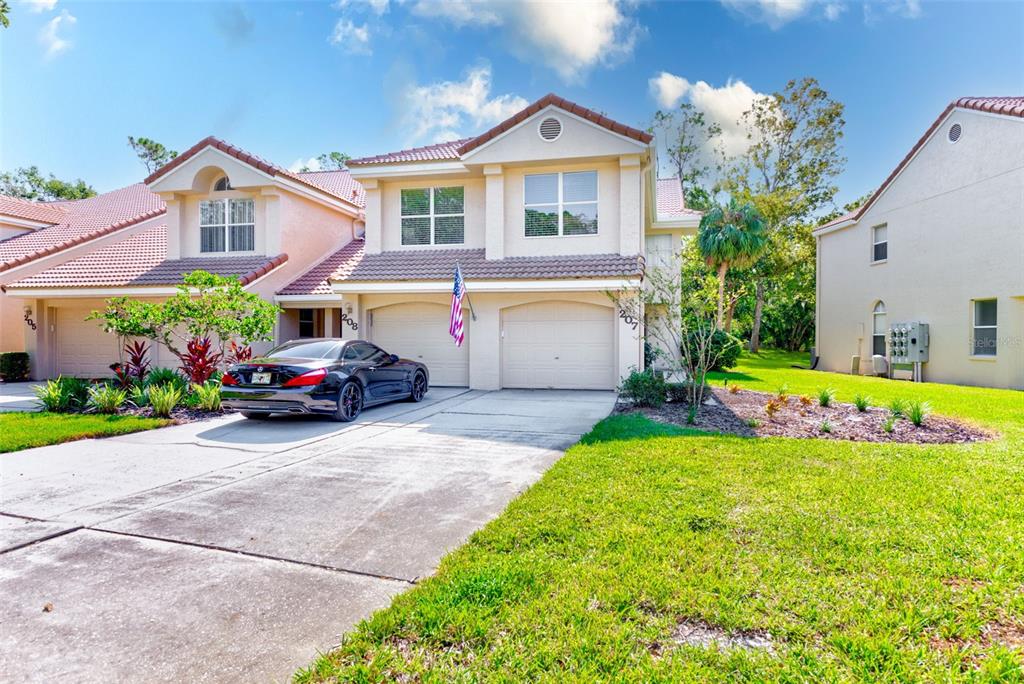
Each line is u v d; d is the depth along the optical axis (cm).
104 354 1667
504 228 1447
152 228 1914
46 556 383
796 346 3969
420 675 241
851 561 341
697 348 1084
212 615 302
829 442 705
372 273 1416
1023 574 321
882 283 2080
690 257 1031
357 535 417
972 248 1673
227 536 418
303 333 1788
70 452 713
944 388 1503
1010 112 1523
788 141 3431
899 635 264
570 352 1387
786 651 253
